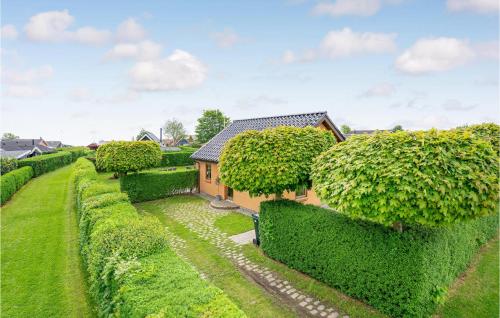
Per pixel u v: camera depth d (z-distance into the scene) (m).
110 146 16.41
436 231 5.42
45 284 6.76
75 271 7.44
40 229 10.97
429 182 4.24
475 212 4.27
